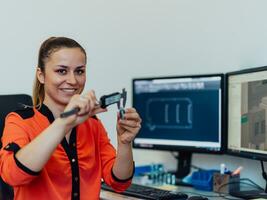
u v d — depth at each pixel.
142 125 2.27
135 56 2.47
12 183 1.16
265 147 1.74
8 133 1.25
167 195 1.70
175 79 2.16
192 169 2.25
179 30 2.32
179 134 2.15
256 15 1.98
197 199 1.64
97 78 2.40
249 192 1.80
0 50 2.18
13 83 2.21
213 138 2.03
